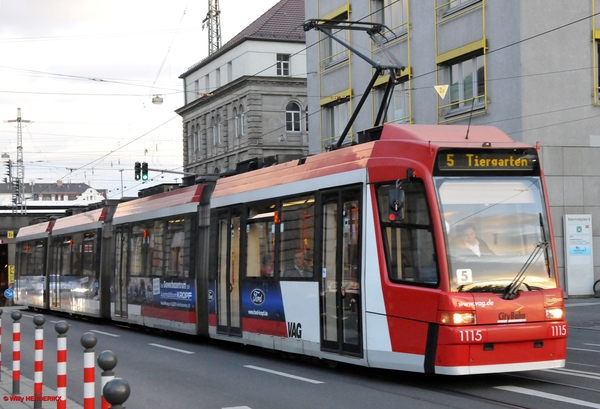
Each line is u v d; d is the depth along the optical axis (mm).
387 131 11852
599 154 27078
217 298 16312
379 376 11891
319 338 12531
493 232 10531
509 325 10156
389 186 11141
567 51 26688
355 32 34719
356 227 11680
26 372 13797
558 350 10422
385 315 11000
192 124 64750
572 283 27109
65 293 28609
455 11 28609
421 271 10516
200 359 14891
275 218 14117
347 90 35250
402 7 31688
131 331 22297
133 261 21703
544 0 26391
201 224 17484
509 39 26453
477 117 27750
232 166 57938
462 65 28734
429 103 30031
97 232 25281
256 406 9727
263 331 14305
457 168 10617
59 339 8594
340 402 9766
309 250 12914
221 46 65938
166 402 10258
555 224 26859
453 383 10953
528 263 10555
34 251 33562
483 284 10273
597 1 27016
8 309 42375
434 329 10195
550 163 26547
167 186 20938
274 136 55312
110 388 4480
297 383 11453
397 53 31922
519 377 11375
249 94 55000
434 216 10391
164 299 19172
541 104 26328
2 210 75000
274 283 13945
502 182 10766
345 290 11859
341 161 12352
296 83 55719
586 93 26953
